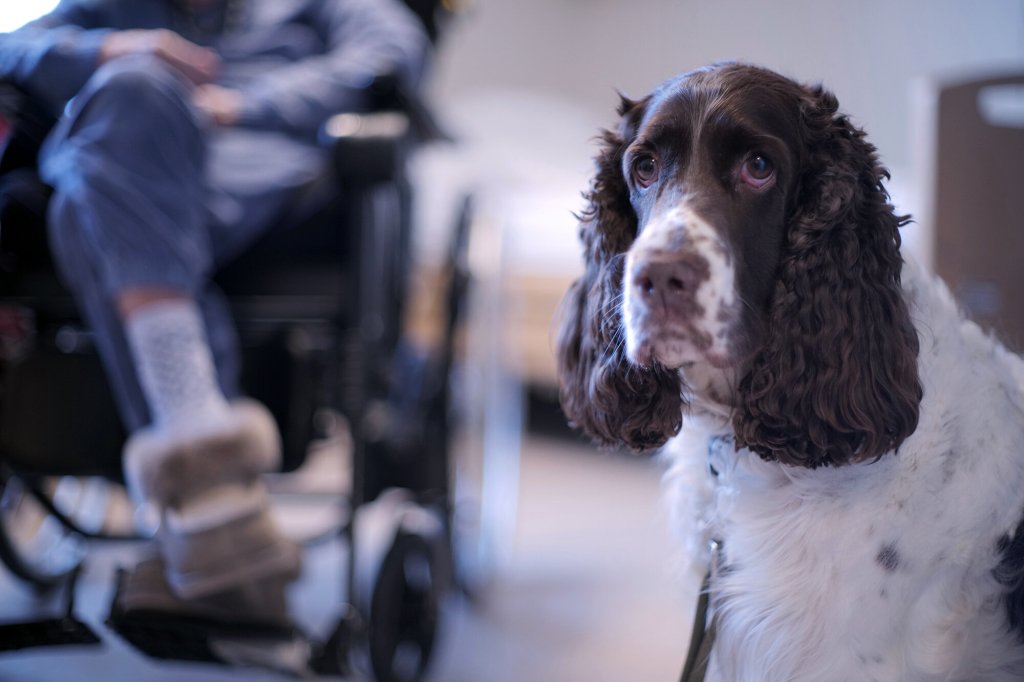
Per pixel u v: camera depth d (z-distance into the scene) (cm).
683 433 145
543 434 521
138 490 177
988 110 290
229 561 173
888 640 126
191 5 250
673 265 117
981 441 130
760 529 132
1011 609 130
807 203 127
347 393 202
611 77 711
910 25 612
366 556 314
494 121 654
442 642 249
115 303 182
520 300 450
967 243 266
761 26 661
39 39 203
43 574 258
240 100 222
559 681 226
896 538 125
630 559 320
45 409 193
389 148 194
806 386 125
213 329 198
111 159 179
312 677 178
